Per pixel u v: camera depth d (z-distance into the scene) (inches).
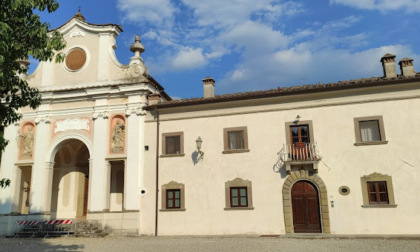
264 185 762.2
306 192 738.8
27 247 642.8
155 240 701.9
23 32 408.5
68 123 919.7
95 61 937.5
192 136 831.7
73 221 859.4
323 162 737.0
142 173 844.6
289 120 776.3
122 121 889.5
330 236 668.1
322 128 752.3
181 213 798.5
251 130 796.0
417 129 703.7
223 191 784.3
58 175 1026.1
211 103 827.4
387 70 767.1
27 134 938.1
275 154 769.6
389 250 513.3
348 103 748.6
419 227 667.4
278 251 524.4
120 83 895.1
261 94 787.4
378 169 707.4
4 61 368.2
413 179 686.5
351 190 711.7
